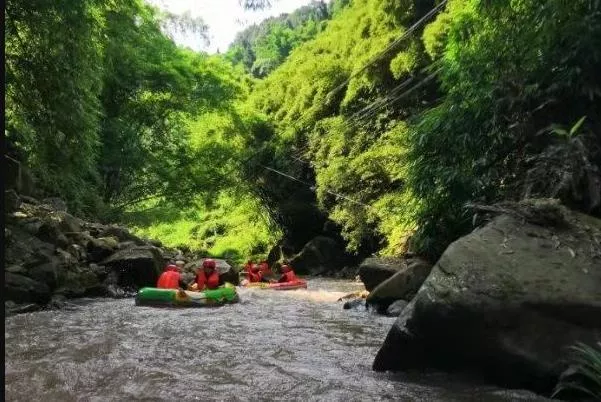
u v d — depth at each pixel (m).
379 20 21.03
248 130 25.23
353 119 20.06
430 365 4.59
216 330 7.19
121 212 20.16
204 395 4.27
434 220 8.27
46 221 10.60
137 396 4.23
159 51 21.77
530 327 4.08
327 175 19.70
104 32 15.06
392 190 17.78
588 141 6.00
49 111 10.45
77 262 10.63
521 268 4.36
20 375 4.75
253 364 5.25
